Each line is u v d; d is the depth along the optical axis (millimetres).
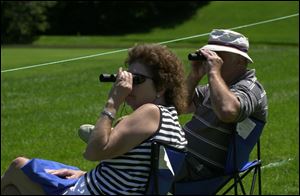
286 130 23328
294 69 42000
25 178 8789
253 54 54688
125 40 97750
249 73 10492
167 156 8562
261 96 10141
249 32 99688
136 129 8469
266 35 95438
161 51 8930
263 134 22391
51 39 109688
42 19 117062
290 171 17828
